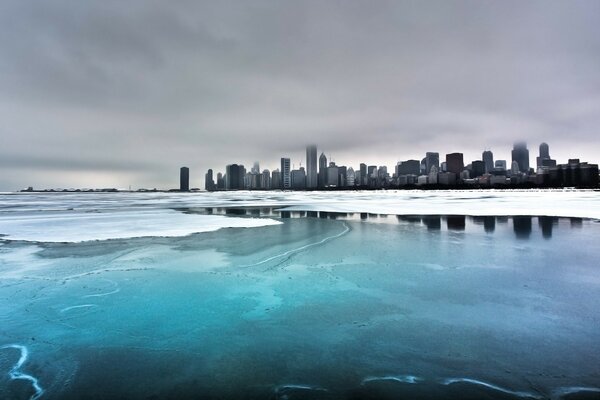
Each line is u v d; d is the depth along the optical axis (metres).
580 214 26.20
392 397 4.12
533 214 26.44
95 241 14.77
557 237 15.61
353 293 7.90
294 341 5.61
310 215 28.02
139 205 45.59
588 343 5.43
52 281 8.85
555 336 5.69
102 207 41.06
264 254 12.02
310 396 4.16
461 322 6.28
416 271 9.73
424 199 55.75
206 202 53.84
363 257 11.54
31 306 7.16
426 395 4.14
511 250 12.67
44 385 4.46
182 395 4.23
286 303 7.29
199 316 6.65
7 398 4.18
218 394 4.24
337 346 5.42
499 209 31.27
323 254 12.02
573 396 4.08
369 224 21.14
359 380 4.48
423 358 5.02
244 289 8.20
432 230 18.14
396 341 5.57
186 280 8.94
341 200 55.69
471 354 5.12
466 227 19.34
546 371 4.64
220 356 5.15
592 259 11.18
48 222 22.23
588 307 6.95
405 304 7.19
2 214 29.56
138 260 11.14
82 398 4.20
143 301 7.44
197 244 14.02
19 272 9.73
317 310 6.91
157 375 4.66
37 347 5.47
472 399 4.04
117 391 4.33
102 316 6.66
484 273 9.52
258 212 31.81
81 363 5.00
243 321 6.40
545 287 8.23
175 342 5.61
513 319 6.39
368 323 6.28
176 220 23.69
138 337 5.79
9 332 6.00
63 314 6.75
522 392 4.17
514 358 4.99
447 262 10.80
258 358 5.09
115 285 8.53
